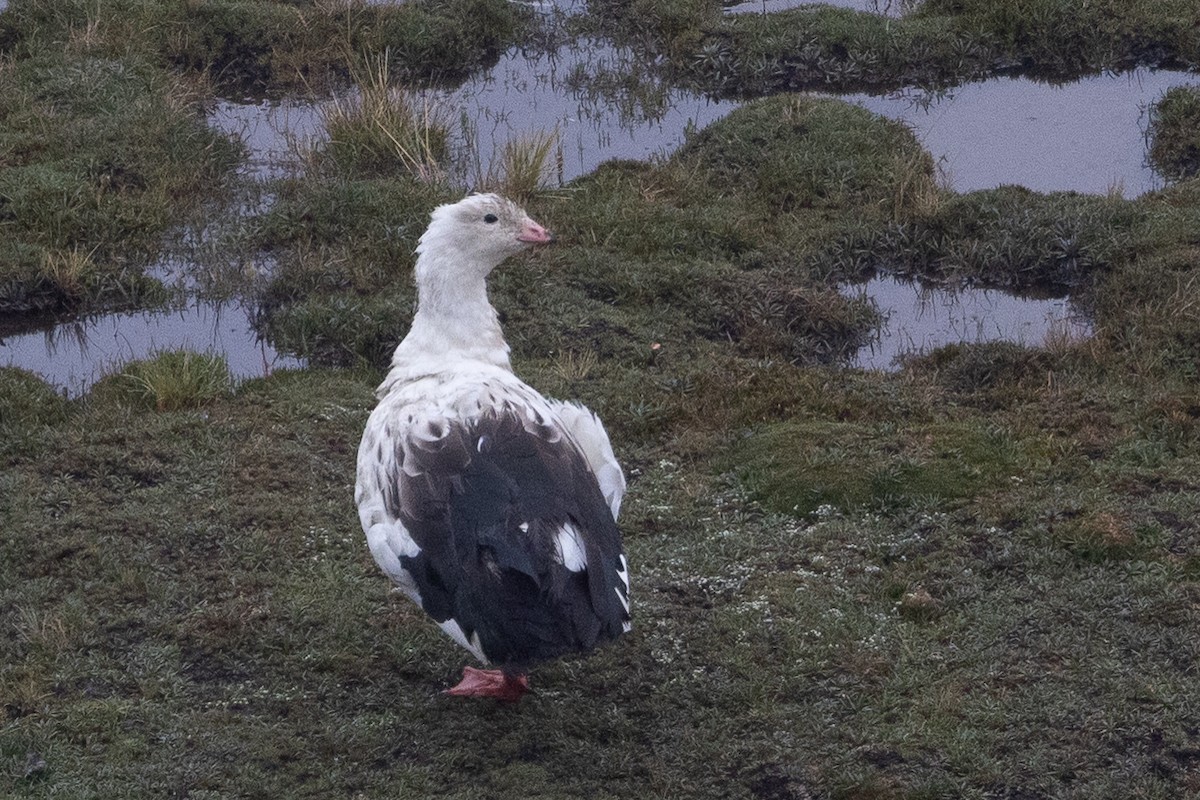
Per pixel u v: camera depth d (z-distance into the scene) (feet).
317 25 21.21
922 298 17.79
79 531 15.26
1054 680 14.35
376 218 18.17
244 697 14.38
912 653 14.52
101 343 17.38
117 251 18.12
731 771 14.02
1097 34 20.97
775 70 20.72
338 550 15.20
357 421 16.19
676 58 21.13
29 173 18.38
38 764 13.96
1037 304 17.69
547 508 13.88
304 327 17.22
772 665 14.49
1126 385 16.47
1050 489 15.47
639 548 15.19
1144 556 14.97
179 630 14.69
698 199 18.52
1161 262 17.44
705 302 17.29
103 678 14.46
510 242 14.67
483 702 14.34
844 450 15.70
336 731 14.20
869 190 18.54
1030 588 14.85
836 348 17.24
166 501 15.52
